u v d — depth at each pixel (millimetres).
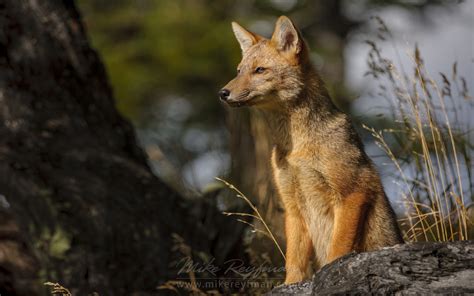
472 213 9930
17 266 12227
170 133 35219
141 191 11922
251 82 9766
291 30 9766
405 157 10680
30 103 11961
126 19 38375
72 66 12500
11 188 11523
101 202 11492
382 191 9445
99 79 12875
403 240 9656
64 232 11234
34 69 12141
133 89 35969
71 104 12297
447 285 6410
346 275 6738
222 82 36281
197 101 36281
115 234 11352
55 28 12492
